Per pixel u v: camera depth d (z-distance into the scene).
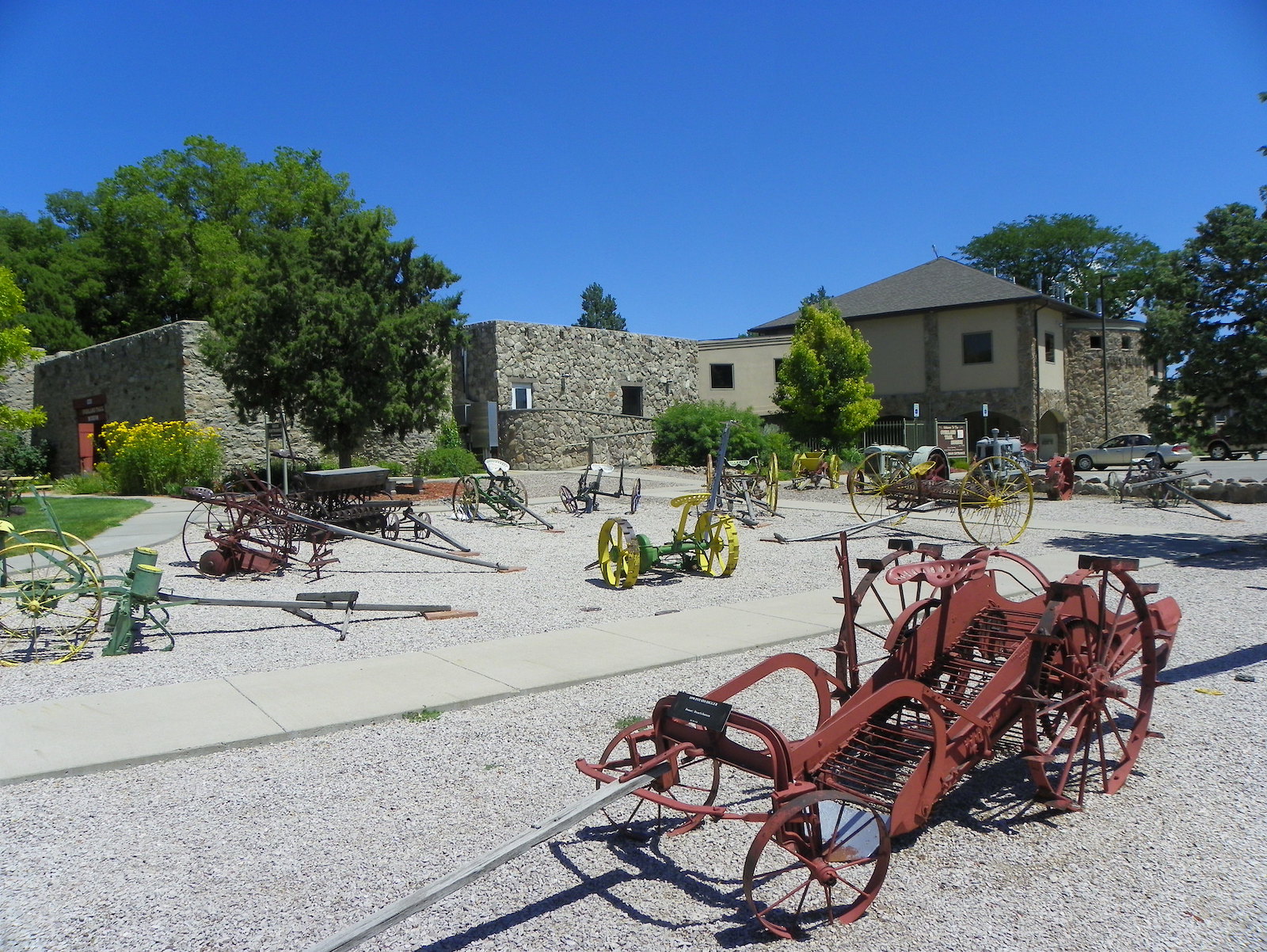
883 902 3.77
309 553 13.73
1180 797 4.81
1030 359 34.94
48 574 10.90
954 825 4.51
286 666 7.36
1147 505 20.16
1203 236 12.82
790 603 9.82
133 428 22.73
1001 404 35.53
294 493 13.89
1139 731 5.23
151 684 6.82
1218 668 7.23
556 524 17.28
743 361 38.12
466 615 9.30
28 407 31.39
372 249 20.50
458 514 17.92
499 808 4.67
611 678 7.01
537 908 3.73
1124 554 12.86
